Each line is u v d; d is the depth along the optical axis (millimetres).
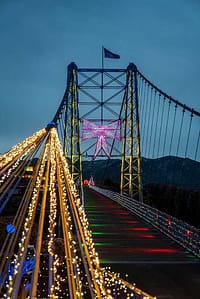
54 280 22141
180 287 24406
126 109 94562
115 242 38844
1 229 30656
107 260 31953
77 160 102250
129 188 89125
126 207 62812
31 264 22656
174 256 33406
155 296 22625
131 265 30266
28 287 20469
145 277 26766
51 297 19922
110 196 82312
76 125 104062
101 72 104812
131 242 39000
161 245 37719
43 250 27766
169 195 80125
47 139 85688
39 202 45844
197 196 69812
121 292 22656
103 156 108188
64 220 35875
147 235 42344
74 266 24375
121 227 46812
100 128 108688
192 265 30422
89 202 73812
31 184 47812
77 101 105500
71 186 51531
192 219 69000
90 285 21641
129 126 92062
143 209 53125
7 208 44250
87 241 31281
